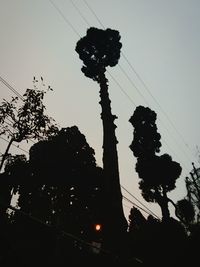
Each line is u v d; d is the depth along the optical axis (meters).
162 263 21.42
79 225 29.73
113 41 28.48
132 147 37.12
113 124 22.91
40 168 29.00
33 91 17.17
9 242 8.82
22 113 16.62
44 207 28.58
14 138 16.70
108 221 17.88
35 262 9.36
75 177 30.89
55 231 8.25
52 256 9.38
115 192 19.14
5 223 8.59
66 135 32.06
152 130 37.38
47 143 30.08
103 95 25.08
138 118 38.22
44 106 17.17
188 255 20.83
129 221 35.41
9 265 8.48
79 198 30.86
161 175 35.06
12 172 23.95
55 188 29.83
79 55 28.45
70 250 12.05
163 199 34.66
